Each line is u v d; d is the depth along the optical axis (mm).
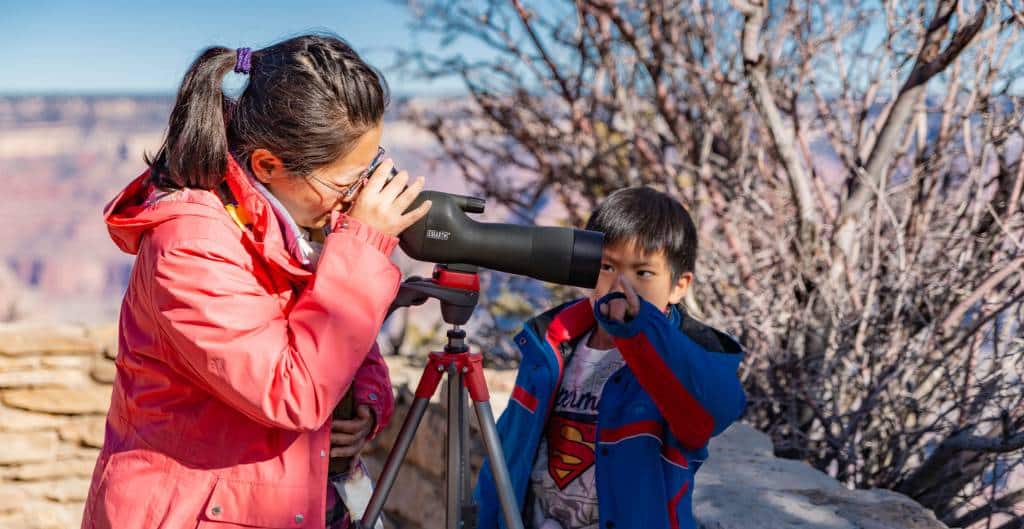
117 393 1276
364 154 1230
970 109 2795
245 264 1196
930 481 2439
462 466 1458
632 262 1510
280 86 1176
